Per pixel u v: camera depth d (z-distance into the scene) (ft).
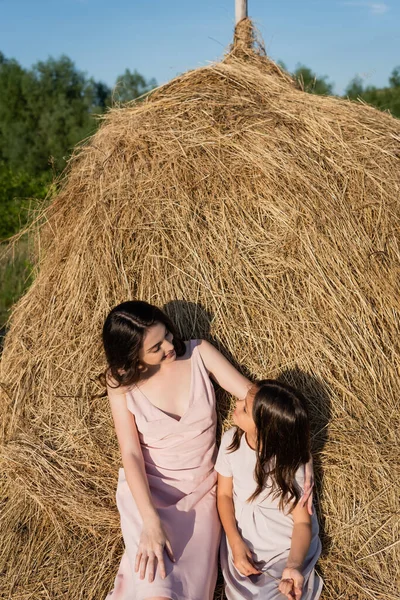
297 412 8.52
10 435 11.03
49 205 12.59
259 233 10.54
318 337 10.00
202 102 11.78
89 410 10.48
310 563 8.69
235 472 9.14
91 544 9.90
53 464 10.36
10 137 81.51
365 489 9.57
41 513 10.39
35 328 11.43
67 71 85.25
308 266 10.28
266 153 10.94
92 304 10.78
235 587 8.49
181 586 8.04
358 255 10.40
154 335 8.88
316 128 11.45
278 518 8.91
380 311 10.32
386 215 10.74
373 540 9.38
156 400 9.29
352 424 9.77
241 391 9.43
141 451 9.23
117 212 10.90
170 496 9.15
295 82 13.26
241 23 13.14
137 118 11.98
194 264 10.44
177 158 11.12
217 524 9.17
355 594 9.02
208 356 9.61
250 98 11.92
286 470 8.63
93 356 10.55
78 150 12.95
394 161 11.45
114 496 10.04
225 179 10.85
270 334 10.09
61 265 11.44
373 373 10.00
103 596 9.24
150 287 10.44
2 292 22.15
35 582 9.58
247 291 10.28
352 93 55.11
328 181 10.85
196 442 9.25
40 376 11.03
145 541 8.26
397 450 9.68
